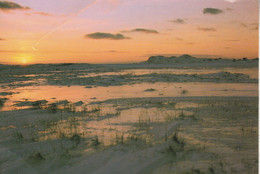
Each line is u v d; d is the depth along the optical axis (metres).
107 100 9.19
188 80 16.27
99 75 24.41
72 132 4.74
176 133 4.36
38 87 14.97
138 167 2.95
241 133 4.30
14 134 4.71
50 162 3.27
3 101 9.60
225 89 11.42
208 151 3.44
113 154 3.41
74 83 16.34
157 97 9.43
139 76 20.67
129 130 4.73
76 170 2.98
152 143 3.85
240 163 3.00
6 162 3.35
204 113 6.16
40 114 6.66
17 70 40.72
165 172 2.81
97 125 5.28
